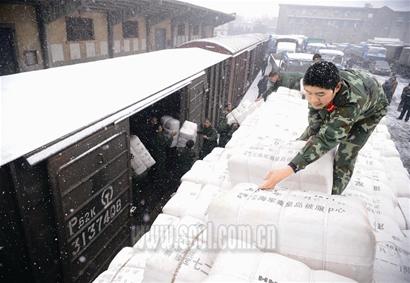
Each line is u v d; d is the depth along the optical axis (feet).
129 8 39.75
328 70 4.90
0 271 8.25
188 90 19.79
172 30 62.90
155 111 21.24
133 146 17.47
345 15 155.63
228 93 32.48
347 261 4.60
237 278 4.43
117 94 12.41
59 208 9.06
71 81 12.38
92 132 9.83
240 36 56.65
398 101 51.42
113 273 7.69
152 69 17.69
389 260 6.25
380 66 79.15
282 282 4.33
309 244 4.73
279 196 5.39
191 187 10.93
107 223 11.88
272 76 20.77
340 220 4.72
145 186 20.26
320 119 6.90
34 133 8.27
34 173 8.24
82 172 9.88
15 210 7.99
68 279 10.00
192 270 5.74
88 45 37.70
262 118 12.48
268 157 6.93
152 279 6.01
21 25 27.81
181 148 21.25
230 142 14.16
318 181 6.19
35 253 8.63
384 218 7.78
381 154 14.35
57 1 28.37
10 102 9.31
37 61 30.22
